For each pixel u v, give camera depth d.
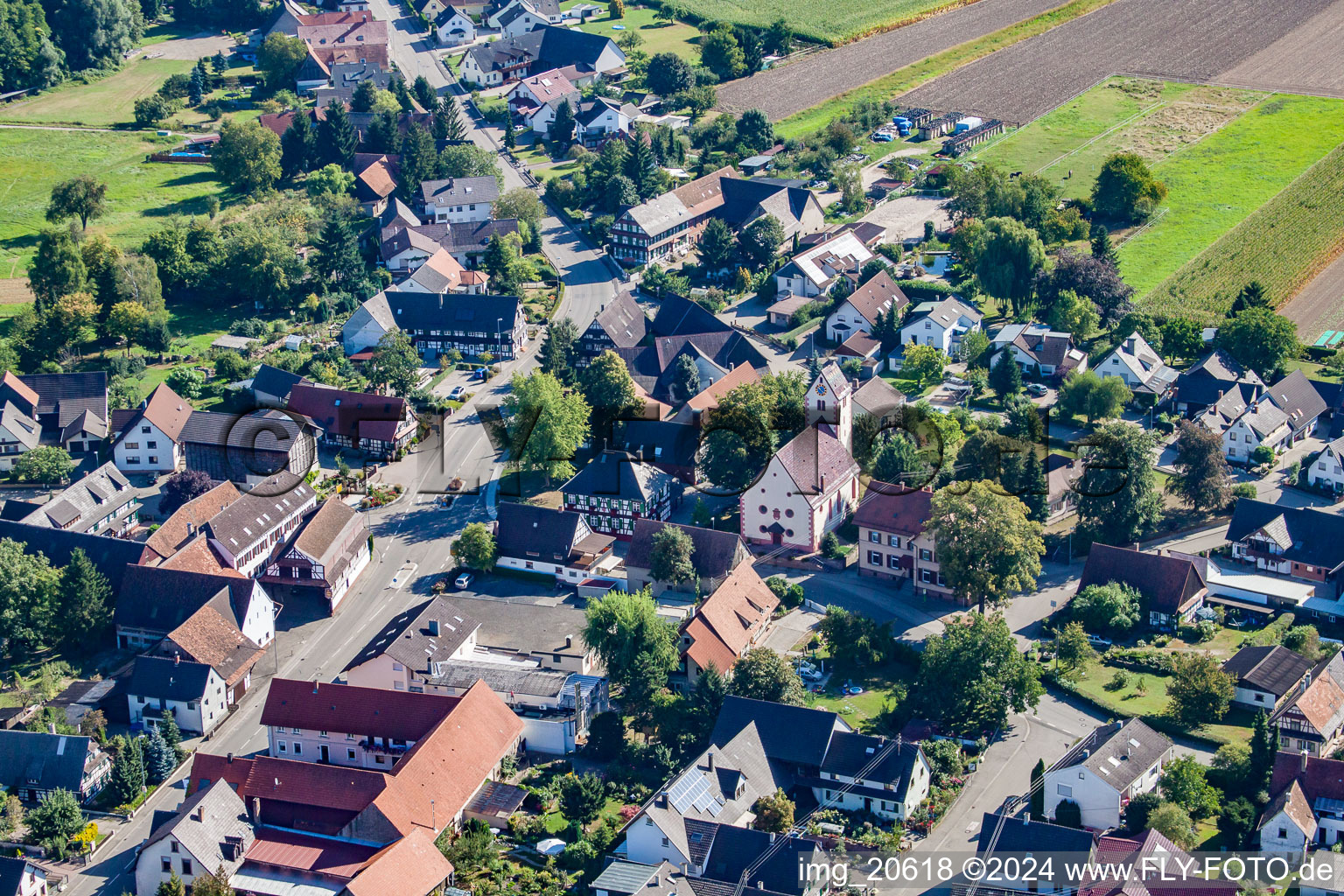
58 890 153.12
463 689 178.88
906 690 177.75
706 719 168.88
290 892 146.62
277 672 189.12
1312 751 164.38
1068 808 152.38
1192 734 167.12
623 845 149.75
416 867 146.00
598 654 176.88
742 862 145.00
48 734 167.38
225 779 159.88
